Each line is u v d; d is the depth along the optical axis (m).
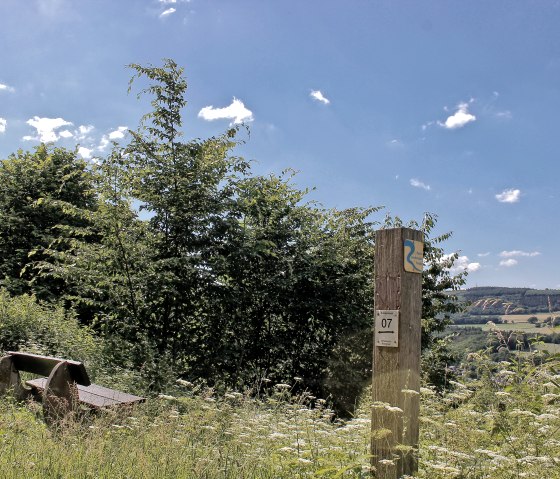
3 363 7.12
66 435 5.09
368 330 13.80
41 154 22.88
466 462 3.65
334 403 13.04
